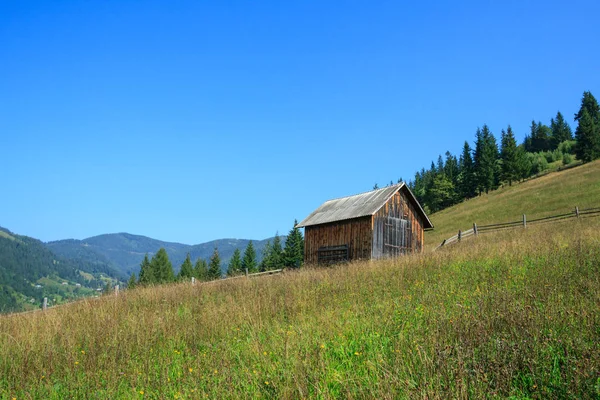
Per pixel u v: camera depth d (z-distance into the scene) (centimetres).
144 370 896
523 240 2300
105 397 779
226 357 916
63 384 878
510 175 10219
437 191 11388
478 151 11075
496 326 837
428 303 1169
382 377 707
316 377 713
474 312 940
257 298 1467
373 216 3008
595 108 13750
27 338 1134
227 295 1656
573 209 5244
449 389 593
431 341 813
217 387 757
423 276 1633
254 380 759
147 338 1108
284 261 8538
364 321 1048
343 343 912
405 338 871
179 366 914
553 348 724
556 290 1075
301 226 3456
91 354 1012
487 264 1694
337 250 3194
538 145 15900
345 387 674
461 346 750
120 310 1514
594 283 1097
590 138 9550
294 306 1330
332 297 1457
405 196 3234
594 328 792
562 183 7169
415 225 3259
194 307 1498
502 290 1132
